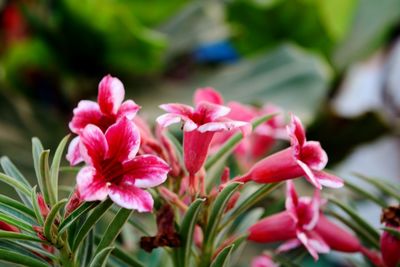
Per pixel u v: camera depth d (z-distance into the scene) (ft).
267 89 3.24
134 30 3.07
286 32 3.58
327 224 1.76
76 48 3.27
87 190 1.41
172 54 3.51
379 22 3.68
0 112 3.32
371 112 3.12
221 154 1.73
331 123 3.21
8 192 2.60
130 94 3.31
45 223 1.46
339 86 3.62
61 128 3.39
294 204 1.69
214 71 3.51
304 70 3.28
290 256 1.91
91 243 1.63
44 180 1.50
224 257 1.56
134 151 1.46
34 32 3.34
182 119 1.50
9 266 1.67
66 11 3.07
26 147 3.22
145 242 1.59
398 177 3.78
